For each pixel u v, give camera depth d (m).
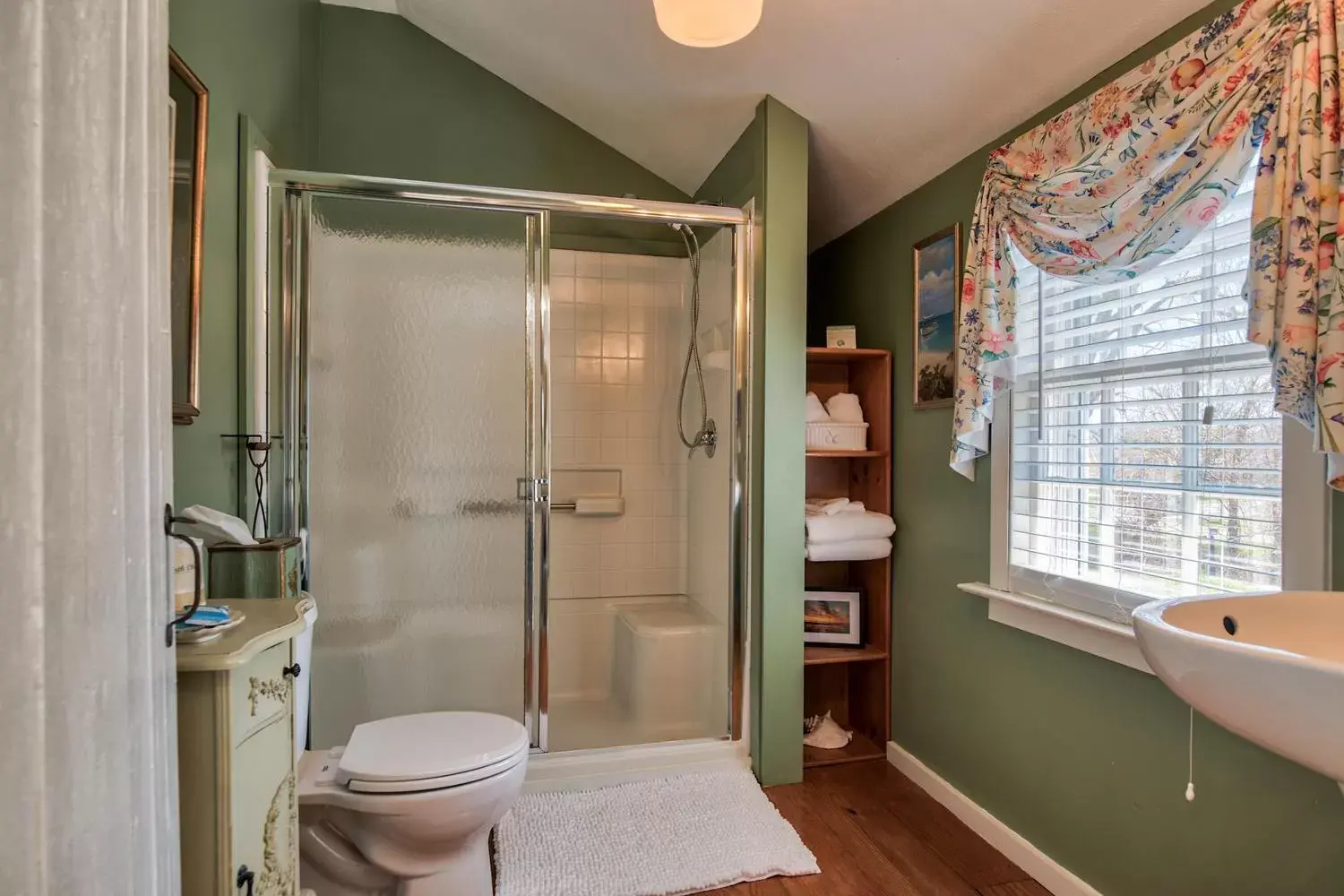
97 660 0.65
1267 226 1.12
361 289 2.21
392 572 2.25
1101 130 1.52
